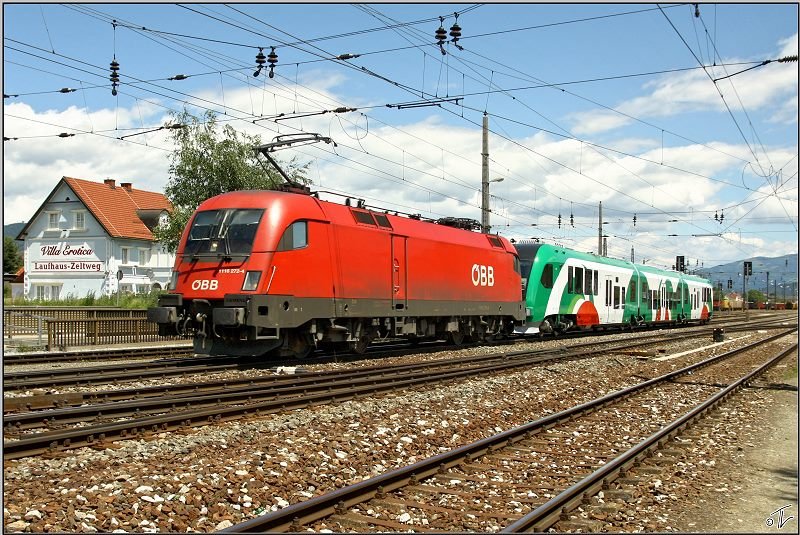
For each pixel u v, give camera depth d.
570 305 32.00
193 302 17.06
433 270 23.11
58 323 22.16
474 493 7.55
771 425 12.44
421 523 6.66
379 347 25.36
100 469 7.77
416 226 22.78
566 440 10.50
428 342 27.41
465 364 19.81
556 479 8.31
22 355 18.70
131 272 53.09
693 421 11.98
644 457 9.30
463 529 6.54
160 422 9.78
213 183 34.38
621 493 7.59
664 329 44.44
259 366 17.64
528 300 29.55
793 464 9.66
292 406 11.91
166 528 6.32
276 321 16.88
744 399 15.23
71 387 13.52
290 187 18.66
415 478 7.82
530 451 9.62
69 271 52.69
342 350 21.81
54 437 8.53
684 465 9.19
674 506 7.57
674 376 18.00
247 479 7.66
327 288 18.45
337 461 8.77
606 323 36.06
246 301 16.39
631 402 14.21
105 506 6.60
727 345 30.31
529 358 21.80
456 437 10.58
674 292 47.12
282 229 17.20
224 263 16.86
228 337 17.17
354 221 19.78
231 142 34.38
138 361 19.70
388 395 13.58
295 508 6.30
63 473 7.54
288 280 17.20
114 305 35.34
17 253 80.94
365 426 10.70
